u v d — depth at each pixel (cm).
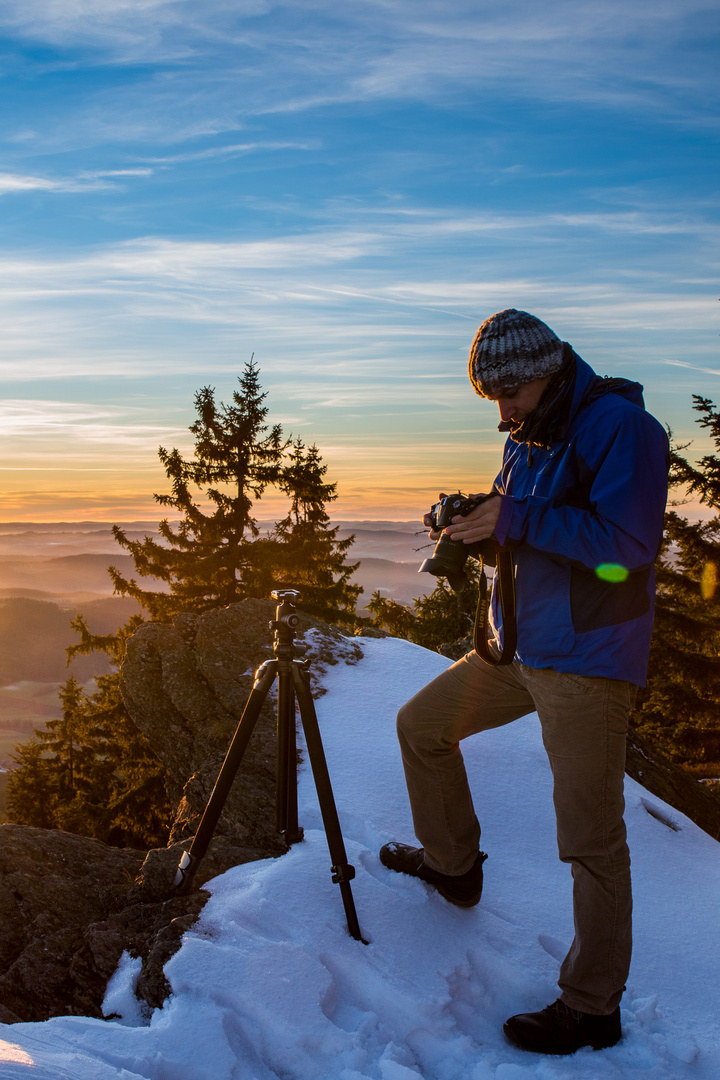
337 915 252
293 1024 204
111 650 2416
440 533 231
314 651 496
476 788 369
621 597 209
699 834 399
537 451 228
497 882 304
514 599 221
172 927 242
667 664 1883
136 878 299
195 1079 183
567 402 211
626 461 196
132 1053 186
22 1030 190
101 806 2155
